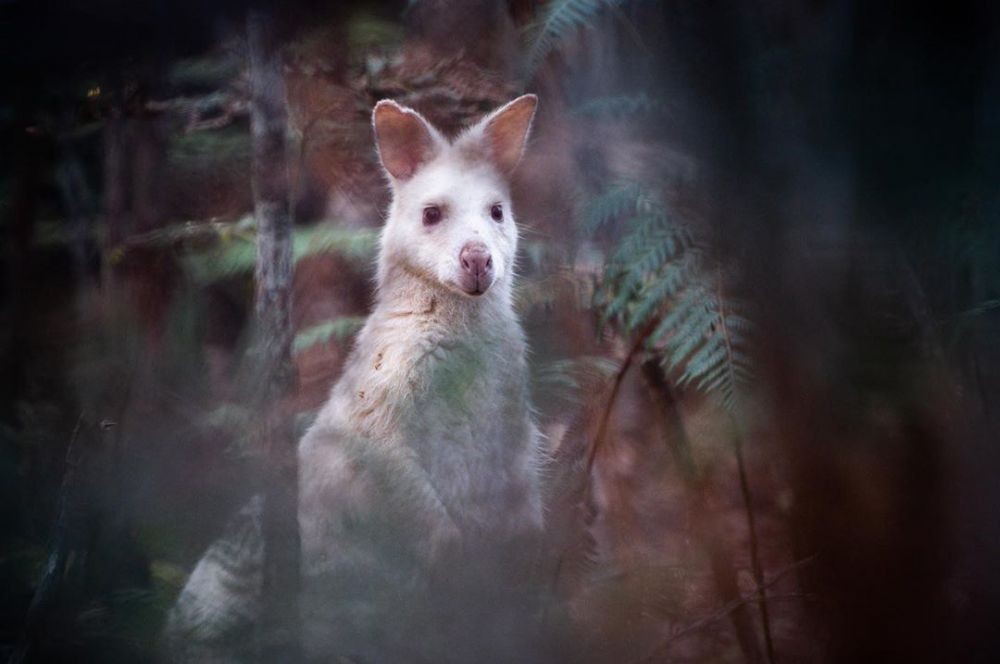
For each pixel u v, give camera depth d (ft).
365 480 29.25
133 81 22.25
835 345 15.56
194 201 37.91
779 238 15.29
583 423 28.48
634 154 22.71
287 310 22.85
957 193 14.96
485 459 30.35
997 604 15.52
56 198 37.47
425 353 30.30
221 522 29.60
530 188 32.65
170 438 30.35
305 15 21.52
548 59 26.48
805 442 15.90
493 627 25.21
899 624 15.84
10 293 28.86
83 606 24.70
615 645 24.12
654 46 16.85
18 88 19.13
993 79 14.11
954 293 17.03
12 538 26.22
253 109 22.00
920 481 15.55
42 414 28.71
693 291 20.71
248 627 25.89
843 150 14.93
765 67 15.06
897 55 14.58
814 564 16.35
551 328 31.60
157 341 34.78
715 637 24.47
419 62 36.50
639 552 29.01
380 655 24.38
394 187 33.01
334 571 28.50
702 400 27.30
